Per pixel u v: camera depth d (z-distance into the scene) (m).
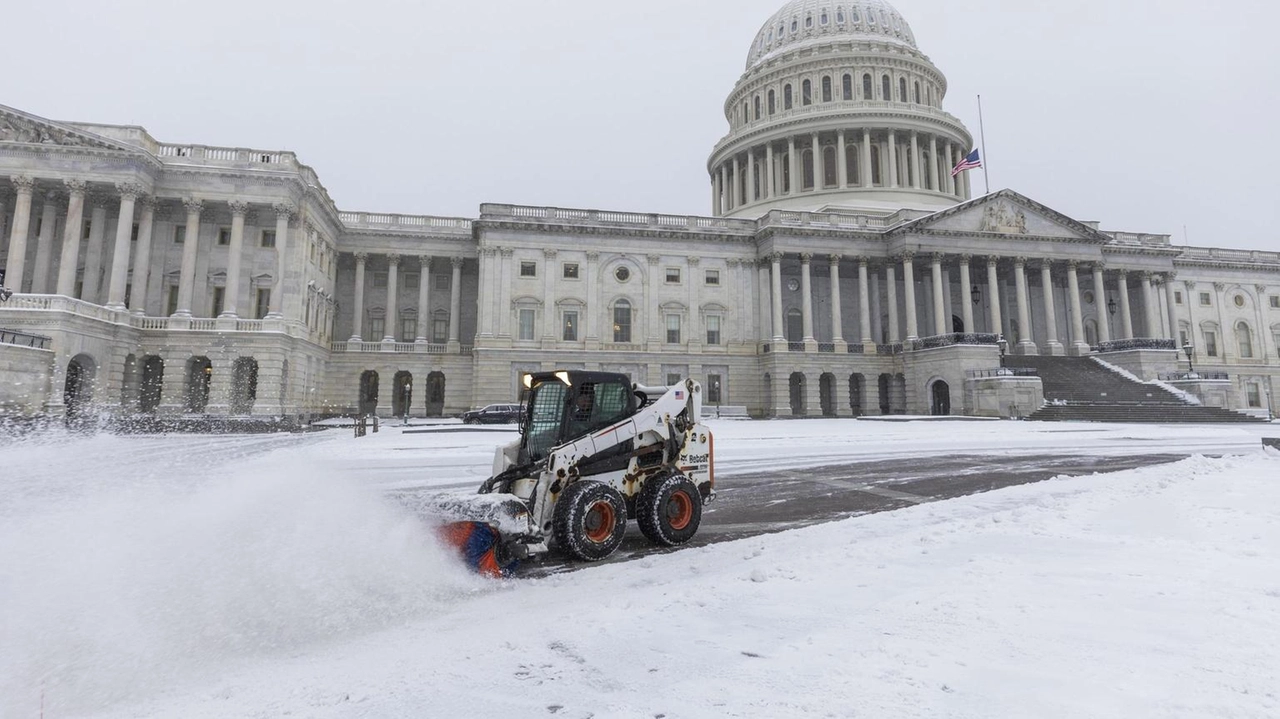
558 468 8.68
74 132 40.28
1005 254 58.88
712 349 58.59
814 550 8.67
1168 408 43.25
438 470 17.02
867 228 59.25
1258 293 73.38
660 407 10.33
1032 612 5.45
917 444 26.34
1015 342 63.69
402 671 4.68
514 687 4.33
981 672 4.22
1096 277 61.12
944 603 5.78
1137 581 6.36
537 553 8.88
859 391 58.84
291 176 43.91
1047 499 11.76
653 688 4.23
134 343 40.97
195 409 43.09
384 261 60.25
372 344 56.97
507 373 54.84
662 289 58.62
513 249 56.41
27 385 32.09
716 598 6.30
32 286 42.00
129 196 41.09
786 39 84.25
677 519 9.89
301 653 5.09
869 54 75.69
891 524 10.40
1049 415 44.25
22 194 40.22
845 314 62.16
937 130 72.94
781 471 18.48
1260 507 10.27
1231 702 3.65
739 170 81.38
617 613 5.94
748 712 3.79
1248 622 5.08
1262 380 71.62
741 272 60.22
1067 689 3.89
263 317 44.59
